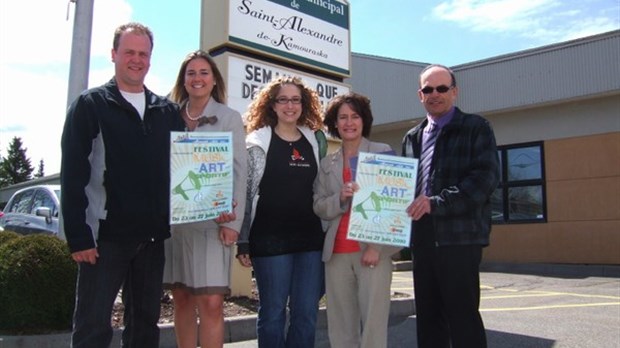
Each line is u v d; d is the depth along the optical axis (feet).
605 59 43.91
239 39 22.94
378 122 58.13
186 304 12.82
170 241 12.50
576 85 45.42
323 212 12.47
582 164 46.65
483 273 44.42
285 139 13.30
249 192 12.81
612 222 44.60
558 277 40.52
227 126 12.39
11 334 17.06
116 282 10.66
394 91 57.11
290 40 25.21
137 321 11.17
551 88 46.88
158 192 10.87
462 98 52.60
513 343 18.03
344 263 12.55
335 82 27.58
